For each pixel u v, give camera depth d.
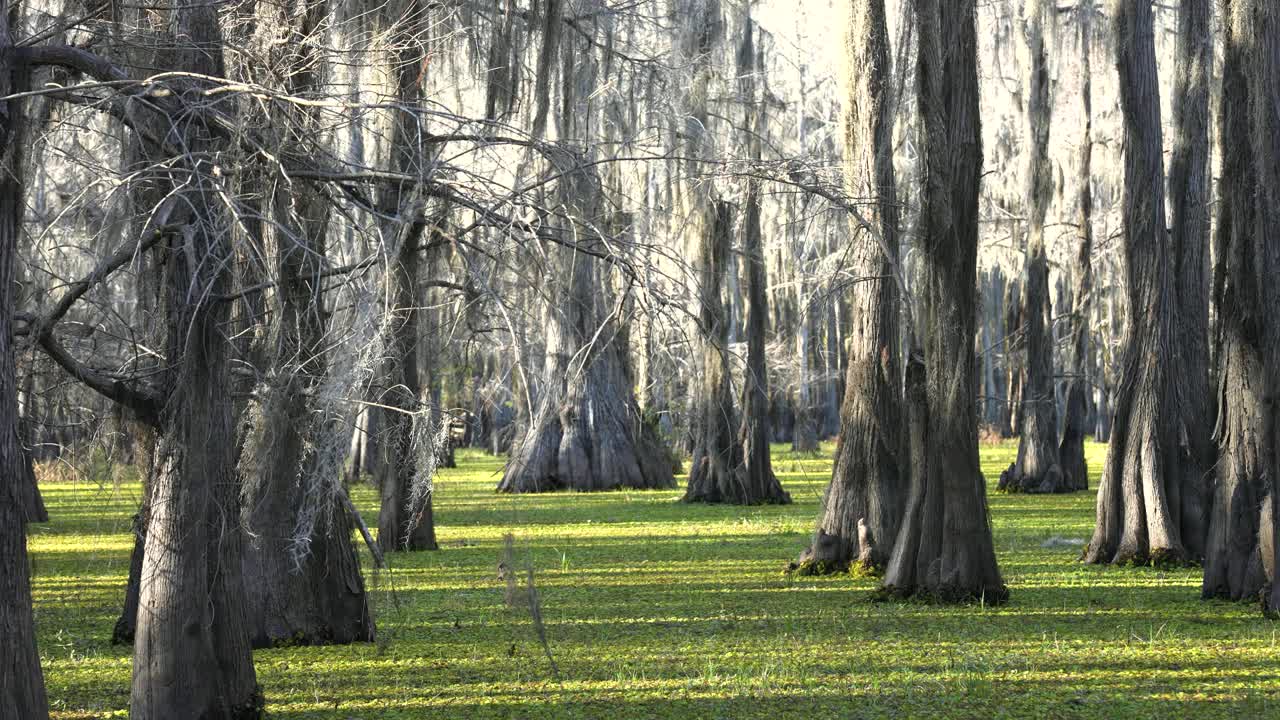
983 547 13.60
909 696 9.22
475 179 7.31
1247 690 9.31
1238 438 13.74
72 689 9.59
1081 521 23.53
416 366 11.12
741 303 40.03
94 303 7.70
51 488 33.09
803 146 33.72
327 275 7.22
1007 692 9.34
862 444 16.06
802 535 20.94
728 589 14.84
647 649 11.10
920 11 13.24
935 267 13.37
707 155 12.05
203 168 7.19
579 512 25.67
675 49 23.06
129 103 6.38
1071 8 34.78
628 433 32.34
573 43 20.11
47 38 6.75
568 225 8.29
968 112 13.23
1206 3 17.56
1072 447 32.03
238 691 8.01
